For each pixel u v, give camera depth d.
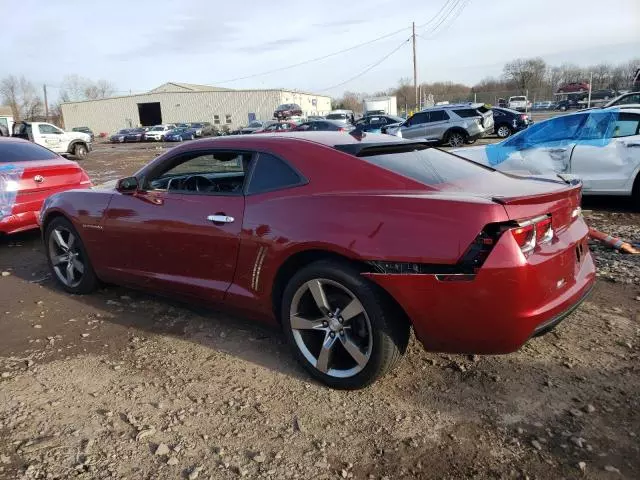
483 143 22.73
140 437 2.72
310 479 2.42
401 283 2.76
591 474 2.38
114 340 3.89
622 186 7.46
